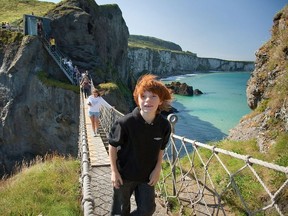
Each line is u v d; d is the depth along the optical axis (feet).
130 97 169.37
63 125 90.43
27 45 99.91
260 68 42.04
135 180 10.11
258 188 20.22
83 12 121.19
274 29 41.88
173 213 18.29
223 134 111.55
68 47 116.78
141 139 9.55
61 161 32.22
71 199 21.29
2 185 30.83
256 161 10.57
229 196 19.88
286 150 25.30
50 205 20.65
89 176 13.66
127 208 10.77
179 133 111.55
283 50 36.47
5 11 180.45
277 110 30.68
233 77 584.81
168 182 23.54
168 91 9.80
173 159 19.66
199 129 118.93
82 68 116.47
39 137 96.63
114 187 10.37
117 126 9.62
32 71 99.81
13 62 99.45
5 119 96.99
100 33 142.61
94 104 37.45
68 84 94.48
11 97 98.37
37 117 94.89
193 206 18.28
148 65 521.65
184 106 182.39
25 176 28.68
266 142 29.25
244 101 216.13
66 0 129.70
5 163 97.04
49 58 103.96
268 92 37.32
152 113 9.43
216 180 23.09
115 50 173.37
